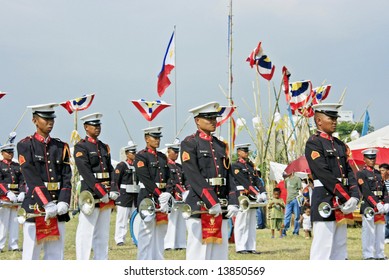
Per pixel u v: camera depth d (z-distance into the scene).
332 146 15.61
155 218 18.58
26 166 14.74
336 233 15.67
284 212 31.41
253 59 36.84
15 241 24.61
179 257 22.73
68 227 35.22
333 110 15.73
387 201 22.08
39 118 15.04
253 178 24.20
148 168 19.64
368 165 22.16
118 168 26.89
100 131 18.67
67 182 15.23
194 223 14.20
